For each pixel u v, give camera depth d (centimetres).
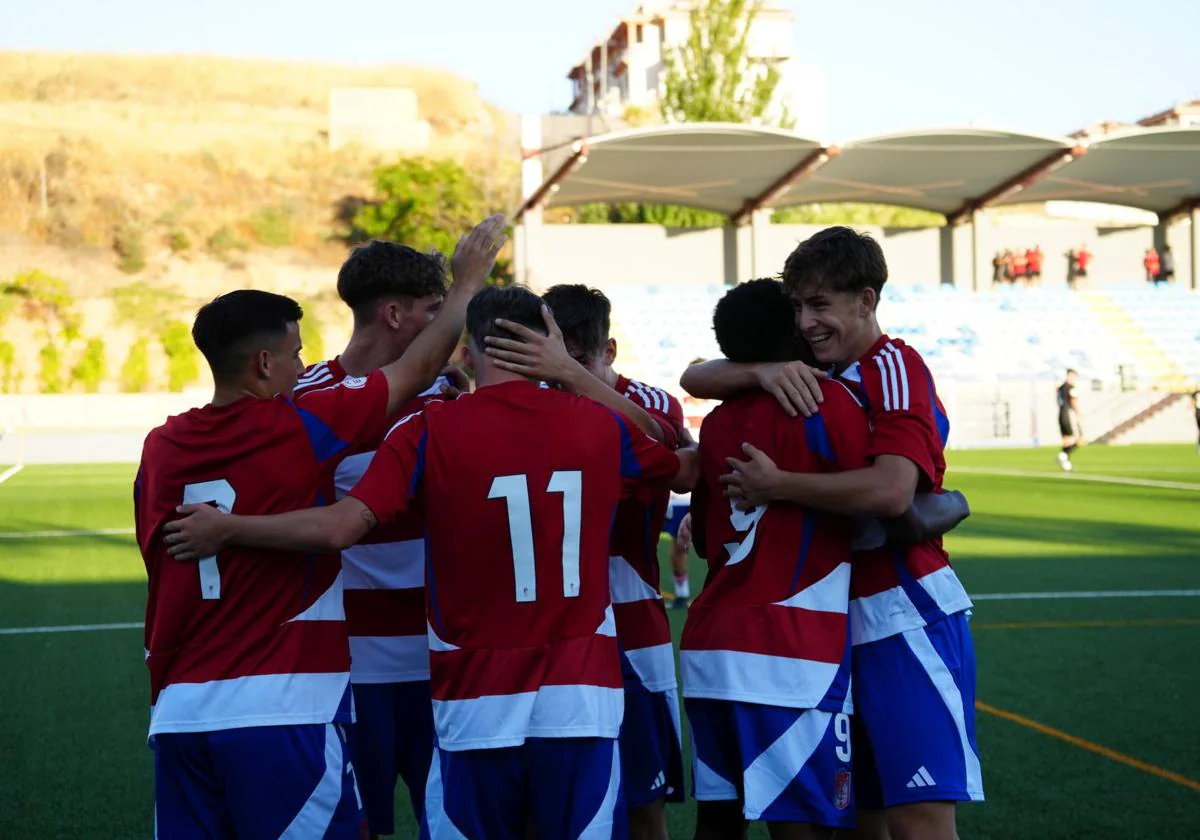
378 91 10125
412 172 7262
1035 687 1029
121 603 1498
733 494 498
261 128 10094
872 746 506
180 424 487
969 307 5141
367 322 594
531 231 5012
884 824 550
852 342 519
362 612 587
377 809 592
